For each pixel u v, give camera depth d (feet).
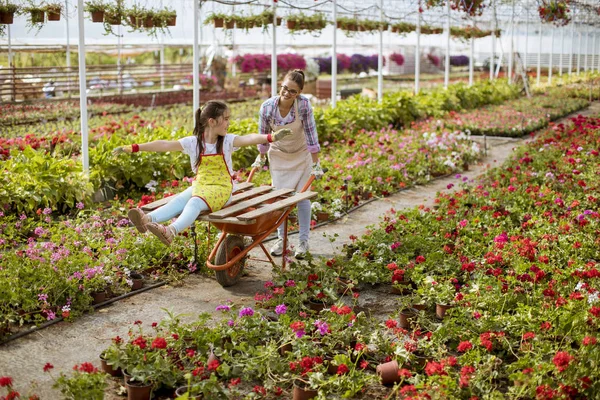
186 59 89.81
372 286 18.94
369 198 30.01
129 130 37.86
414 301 16.42
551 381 12.10
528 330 14.42
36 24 29.55
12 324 15.61
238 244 18.78
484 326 14.42
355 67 97.91
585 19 99.25
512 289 16.56
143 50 75.41
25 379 13.20
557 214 24.03
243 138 17.44
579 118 44.39
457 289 17.80
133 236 20.33
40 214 23.04
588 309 14.20
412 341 13.79
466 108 65.10
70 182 25.76
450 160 35.65
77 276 16.65
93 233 20.84
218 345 13.96
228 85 76.59
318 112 41.34
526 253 18.11
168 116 54.08
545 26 101.65
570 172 30.42
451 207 24.50
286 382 13.08
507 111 60.03
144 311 16.88
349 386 12.64
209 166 17.37
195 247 19.60
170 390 12.87
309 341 14.30
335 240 23.50
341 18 50.75
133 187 29.25
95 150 28.48
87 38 64.59
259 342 14.39
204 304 17.44
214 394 12.05
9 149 30.12
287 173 21.22
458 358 13.38
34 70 59.31
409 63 118.42
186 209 16.55
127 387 12.43
